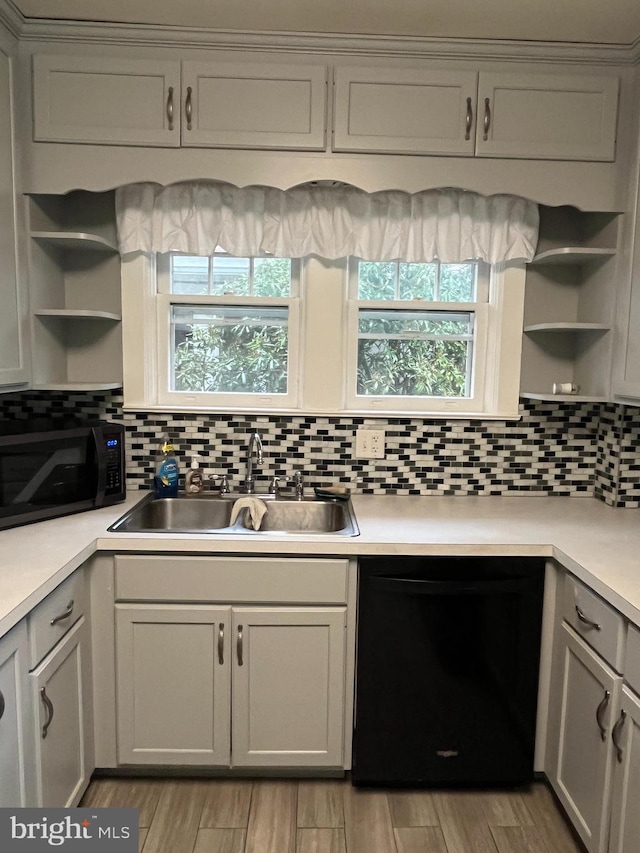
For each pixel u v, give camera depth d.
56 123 2.06
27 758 1.47
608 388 2.21
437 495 2.52
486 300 2.53
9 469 1.92
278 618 1.92
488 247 2.38
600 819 1.61
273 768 2.04
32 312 2.14
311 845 1.79
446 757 1.98
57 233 2.11
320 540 1.88
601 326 2.21
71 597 1.73
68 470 2.09
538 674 1.97
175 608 1.91
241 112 2.07
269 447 2.48
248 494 2.41
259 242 2.37
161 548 1.87
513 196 2.24
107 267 2.42
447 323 2.55
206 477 2.44
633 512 2.28
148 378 2.47
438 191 2.34
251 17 1.96
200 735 1.97
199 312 2.53
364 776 1.99
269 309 2.53
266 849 1.78
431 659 1.93
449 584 1.89
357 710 1.96
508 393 2.48
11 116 2.00
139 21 2.00
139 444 2.47
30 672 1.49
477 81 2.09
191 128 2.07
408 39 2.05
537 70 2.10
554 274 2.49
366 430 2.48
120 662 1.93
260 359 2.55
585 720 1.71
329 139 2.10
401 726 1.96
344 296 2.44
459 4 1.86
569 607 1.83
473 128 2.10
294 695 1.96
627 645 1.50
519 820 1.91
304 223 2.36
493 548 1.88
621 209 2.14
